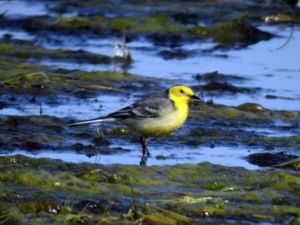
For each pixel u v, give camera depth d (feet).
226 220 42.68
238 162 52.49
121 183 46.55
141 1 99.50
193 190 46.44
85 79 70.59
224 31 88.43
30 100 64.69
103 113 61.87
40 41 85.15
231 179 48.26
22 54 78.79
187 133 58.08
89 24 89.92
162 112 53.01
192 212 43.29
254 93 69.10
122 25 89.86
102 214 42.29
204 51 83.10
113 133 57.47
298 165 51.19
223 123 60.59
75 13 95.55
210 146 55.83
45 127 57.52
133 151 54.29
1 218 41.16
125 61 78.38
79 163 49.29
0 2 99.50
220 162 52.37
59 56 78.59
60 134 56.49
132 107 53.31
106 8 96.94
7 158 48.67
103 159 51.93
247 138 57.62
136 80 71.31
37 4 99.40
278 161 52.47
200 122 60.49
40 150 53.01
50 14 94.99
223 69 76.38
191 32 88.63
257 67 77.25
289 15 94.53
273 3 98.43
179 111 53.62
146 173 48.29
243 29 88.28
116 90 68.33
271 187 47.09
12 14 93.86
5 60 76.13
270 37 88.17
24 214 41.96
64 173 46.65
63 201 43.11
